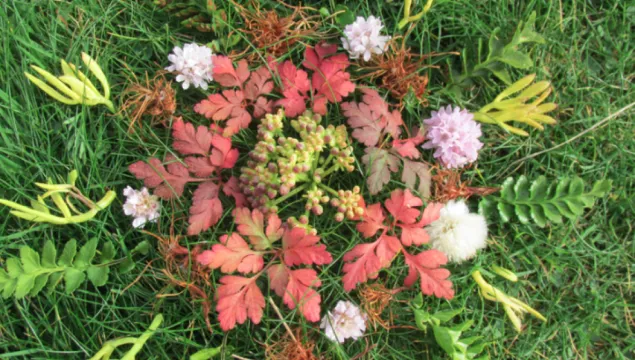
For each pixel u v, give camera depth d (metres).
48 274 0.19
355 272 0.19
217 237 0.20
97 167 0.20
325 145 0.19
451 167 0.21
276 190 0.18
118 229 0.20
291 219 0.19
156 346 0.20
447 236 0.20
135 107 0.20
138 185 0.21
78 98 0.20
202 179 0.19
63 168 0.21
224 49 0.21
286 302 0.18
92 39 0.21
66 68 0.19
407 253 0.19
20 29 0.21
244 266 0.18
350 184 0.21
